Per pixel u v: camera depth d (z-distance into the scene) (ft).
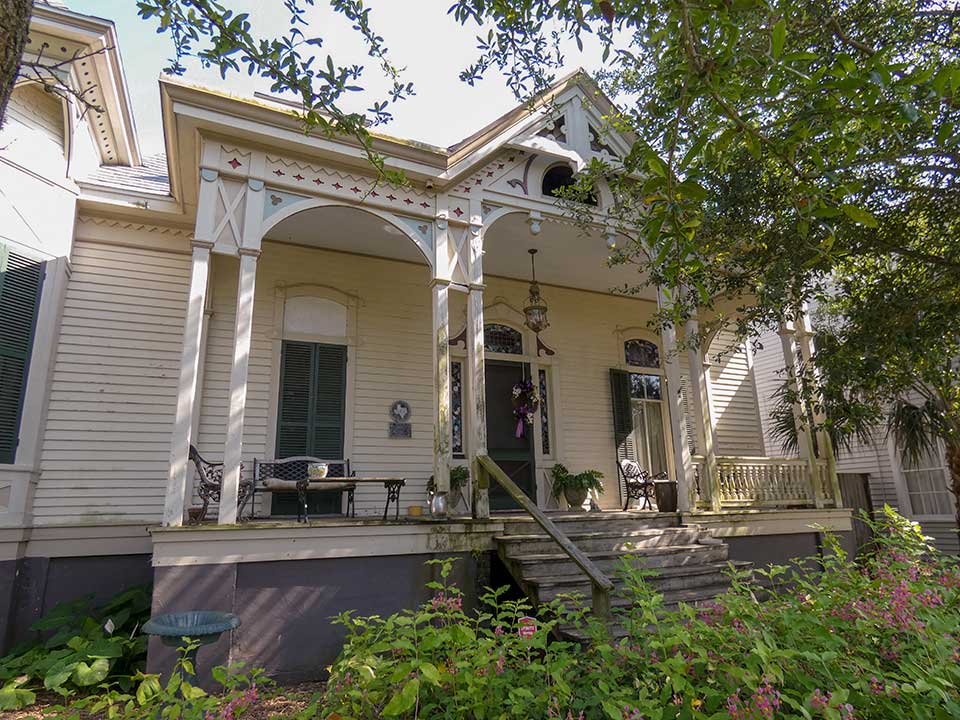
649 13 10.29
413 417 28.94
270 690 14.93
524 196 25.08
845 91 7.97
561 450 31.94
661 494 25.41
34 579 21.34
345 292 28.81
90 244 24.80
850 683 9.05
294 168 21.16
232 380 18.44
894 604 10.78
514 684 9.77
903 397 37.52
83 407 23.39
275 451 26.02
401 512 27.50
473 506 20.75
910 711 8.59
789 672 9.30
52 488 22.31
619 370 34.50
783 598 12.82
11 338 21.68
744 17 11.23
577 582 17.92
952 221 19.98
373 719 9.44
